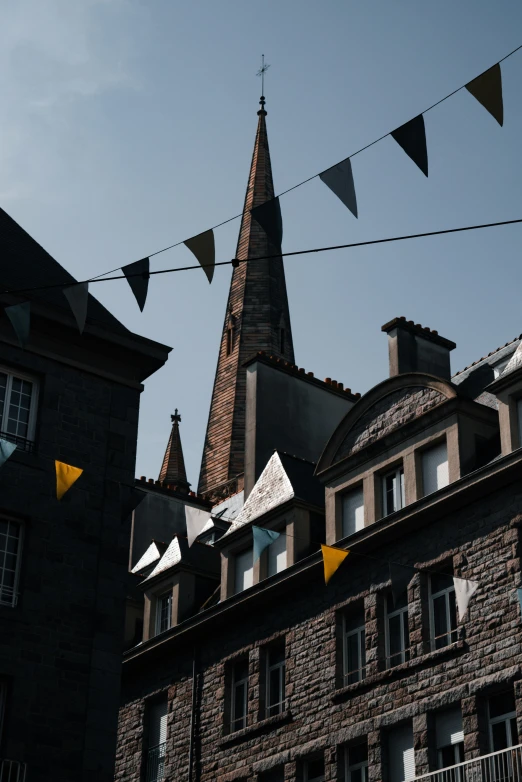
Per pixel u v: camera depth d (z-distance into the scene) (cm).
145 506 4062
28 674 2433
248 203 7975
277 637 3034
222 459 6800
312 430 3731
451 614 2656
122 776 3309
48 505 2592
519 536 2564
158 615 3469
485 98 1432
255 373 3709
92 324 2764
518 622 2483
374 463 2952
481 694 2492
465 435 2773
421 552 2752
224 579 3259
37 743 2388
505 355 3177
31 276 2812
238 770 2977
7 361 2664
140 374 2847
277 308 7469
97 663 2512
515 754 2366
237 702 3111
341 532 2995
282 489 3212
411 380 2956
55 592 2528
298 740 2856
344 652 2870
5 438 2609
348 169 1535
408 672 2659
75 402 2723
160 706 3341
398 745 2645
